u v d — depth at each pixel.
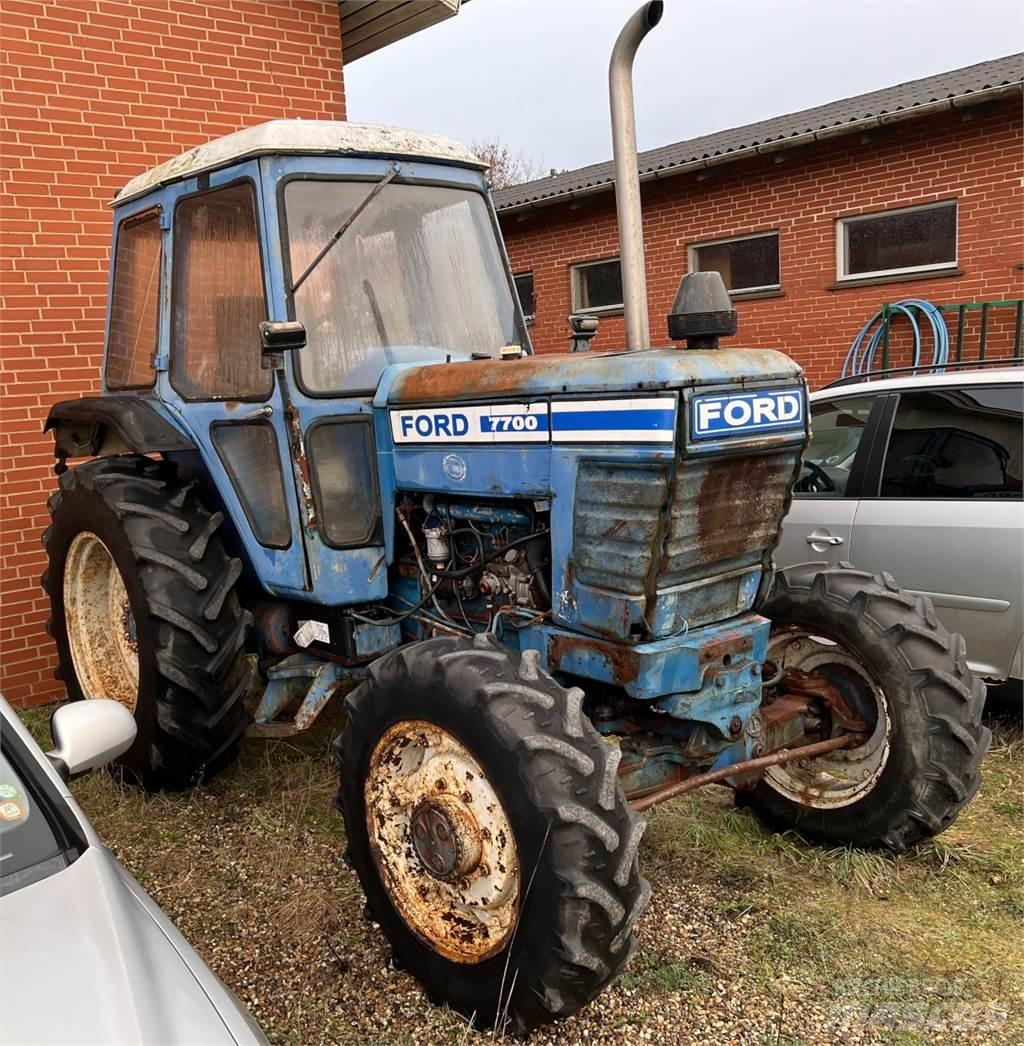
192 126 5.66
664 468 2.46
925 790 3.11
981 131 7.46
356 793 2.74
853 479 4.61
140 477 3.82
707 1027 2.49
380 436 3.30
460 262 3.62
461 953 2.50
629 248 2.91
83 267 5.36
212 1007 1.70
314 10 6.07
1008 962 2.76
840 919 2.97
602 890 2.17
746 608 2.90
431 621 3.29
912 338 8.09
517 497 2.86
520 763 2.24
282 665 3.70
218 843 3.52
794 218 8.74
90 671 4.19
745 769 2.92
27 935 1.73
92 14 5.25
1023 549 4.01
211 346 3.56
